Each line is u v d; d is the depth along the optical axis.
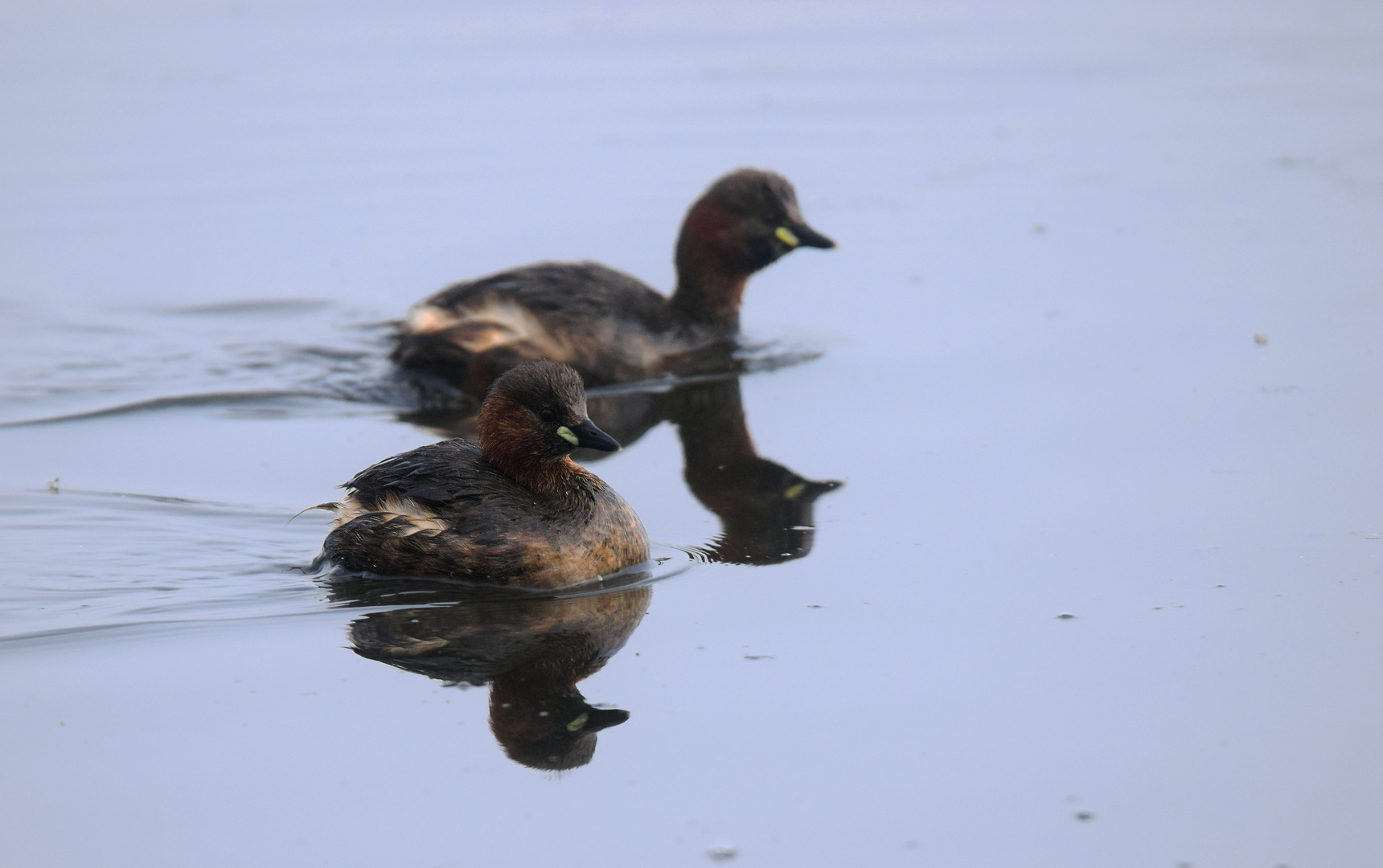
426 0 34.53
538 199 21.80
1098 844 7.77
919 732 8.83
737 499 12.67
